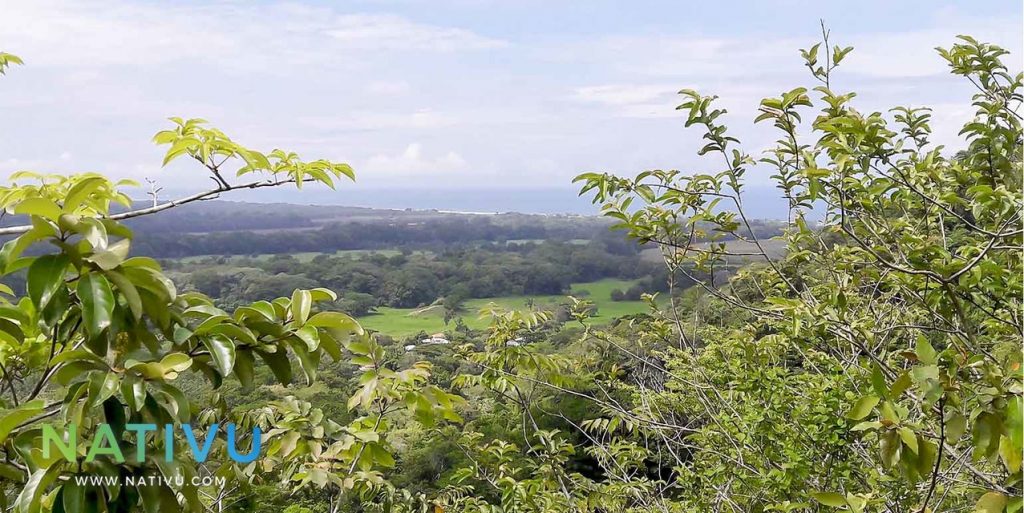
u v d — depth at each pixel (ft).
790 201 11.99
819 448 12.32
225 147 8.49
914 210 13.78
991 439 5.30
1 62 12.34
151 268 5.50
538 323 15.49
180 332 5.91
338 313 6.69
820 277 14.29
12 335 6.39
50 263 5.01
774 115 10.37
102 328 4.96
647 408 16.43
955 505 12.02
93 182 5.47
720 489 14.51
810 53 11.35
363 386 9.16
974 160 11.09
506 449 15.72
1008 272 9.98
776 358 14.58
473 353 15.93
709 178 12.21
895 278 11.35
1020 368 5.65
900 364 12.23
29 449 5.44
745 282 16.72
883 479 10.84
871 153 9.79
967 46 10.95
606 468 16.61
